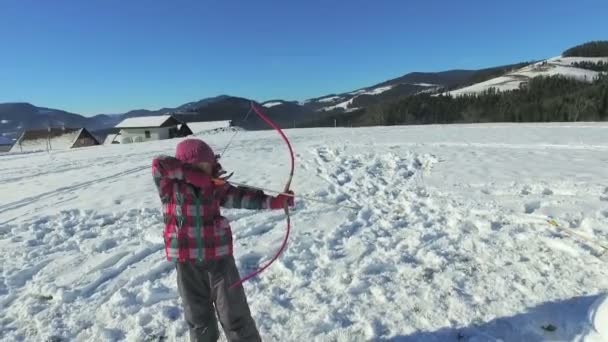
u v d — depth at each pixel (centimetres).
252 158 1299
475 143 1427
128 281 464
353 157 1157
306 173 988
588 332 316
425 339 333
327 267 468
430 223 591
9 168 1567
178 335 361
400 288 410
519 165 921
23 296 445
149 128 6197
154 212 724
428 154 1120
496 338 326
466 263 453
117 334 371
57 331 379
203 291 309
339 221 625
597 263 424
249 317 313
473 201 661
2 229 682
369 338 341
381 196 756
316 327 358
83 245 582
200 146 298
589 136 1530
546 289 385
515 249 475
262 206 316
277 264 481
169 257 299
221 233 303
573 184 700
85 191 949
